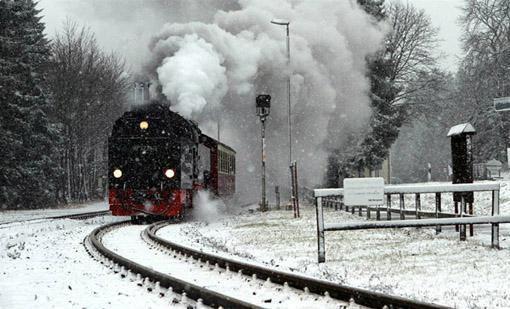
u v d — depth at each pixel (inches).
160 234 983.0
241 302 344.2
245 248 816.3
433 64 2554.1
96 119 2723.9
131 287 466.6
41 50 2330.2
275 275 467.2
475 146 2679.6
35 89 2293.3
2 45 2155.5
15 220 1453.0
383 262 612.1
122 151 1246.3
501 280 483.2
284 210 1716.3
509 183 1705.2
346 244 789.2
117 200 1238.9
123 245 802.2
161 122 1243.8
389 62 2294.5
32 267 604.4
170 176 1234.0
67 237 950.4
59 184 2578.7
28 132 2197.3
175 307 389.4
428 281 489.7
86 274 544.4
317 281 418.3
